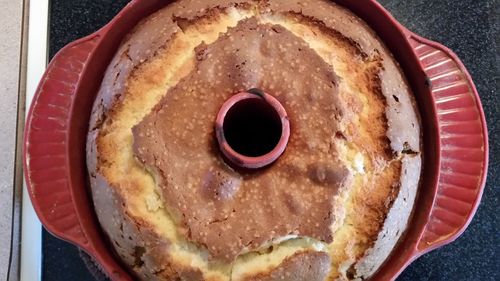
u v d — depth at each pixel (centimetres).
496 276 34
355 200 26
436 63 32
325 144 26
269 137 27
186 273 25
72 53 32
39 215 29
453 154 31
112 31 30
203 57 27
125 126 27
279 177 26
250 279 25
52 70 31
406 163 28
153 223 26
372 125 27
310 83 27
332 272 26
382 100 28
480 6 40
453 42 39
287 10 29
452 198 30
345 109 27
